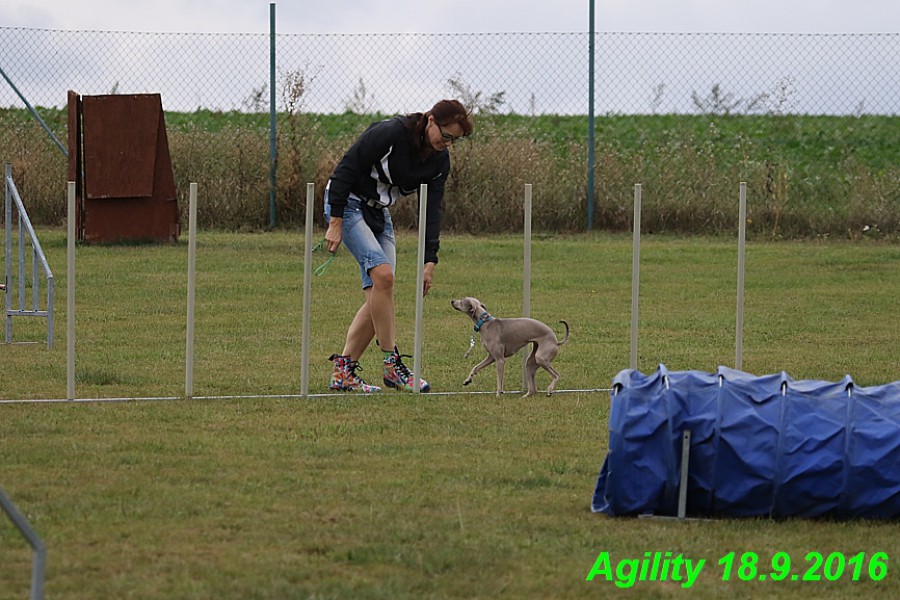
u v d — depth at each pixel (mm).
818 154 49094
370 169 17500
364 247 17656
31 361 19797
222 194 42406
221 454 13453
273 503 11531
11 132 44594
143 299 27891
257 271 32750
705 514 11688
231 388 17734
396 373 18031
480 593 9305
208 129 45969
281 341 22594
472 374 17625
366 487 12211
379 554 10102
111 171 37344
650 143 48562
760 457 11320
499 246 38500
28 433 14297
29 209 41594
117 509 11172
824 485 11289
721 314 27000
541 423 15570
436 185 18141
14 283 29859
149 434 14375
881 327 25297
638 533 11031
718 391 11695
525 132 45750
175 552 10023
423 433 14859
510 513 11500
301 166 42406
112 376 18312
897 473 11195
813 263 35781
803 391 11805
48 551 9938
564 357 21281
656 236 41875
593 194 42375
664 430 11391
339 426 15070
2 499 8016
